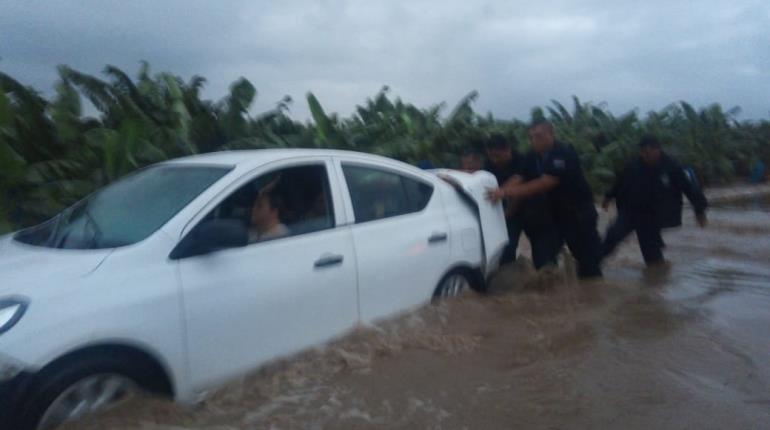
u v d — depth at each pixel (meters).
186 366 3.74
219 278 3.93
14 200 7.74
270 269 4.19
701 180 20.20
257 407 3.88
